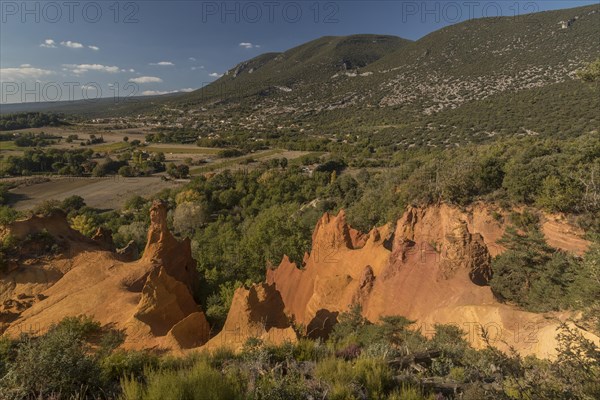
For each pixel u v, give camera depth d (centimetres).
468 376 970
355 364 955
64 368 834
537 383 698
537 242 2339
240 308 2022
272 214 6162
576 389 660
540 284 1980
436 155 6512
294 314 3034
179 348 1945
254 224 6112
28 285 2817
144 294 2339
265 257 4419
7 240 2998
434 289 2153
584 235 2959
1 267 2845
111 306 2486
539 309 1820
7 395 777
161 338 2047
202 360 984
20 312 2552
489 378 968
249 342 1273
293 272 3312
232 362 1077
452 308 1939
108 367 973
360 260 2878
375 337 1814
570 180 3419
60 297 2664
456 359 1190
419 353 1212
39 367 816
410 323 1934
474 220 3578
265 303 2075
